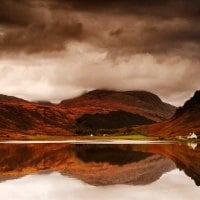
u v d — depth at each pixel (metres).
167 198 31.14
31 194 33.44
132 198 31.30
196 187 36.75
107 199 31.02
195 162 63.94
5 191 35.00
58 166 58.94
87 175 47.22
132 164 61.31
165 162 63.91
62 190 35.38
